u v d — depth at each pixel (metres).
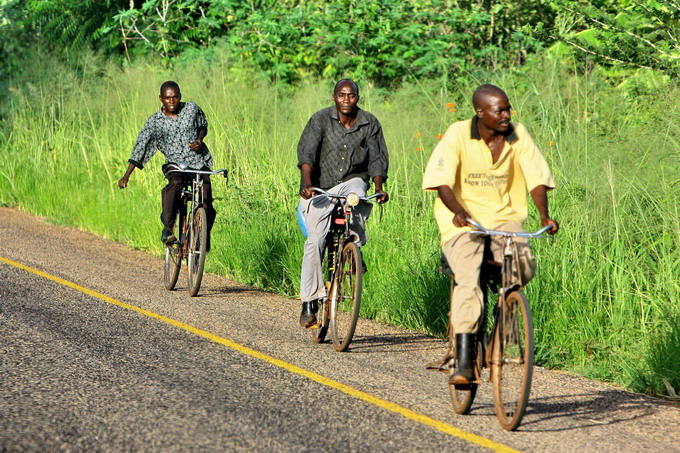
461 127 20.30
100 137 61.66
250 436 18.44
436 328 30.73
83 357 24.33
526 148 20.14
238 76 59.38
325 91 54.59
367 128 27.72
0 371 22.52
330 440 18.41
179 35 70.19
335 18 60.88
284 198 43.47
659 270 30.00
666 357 25.56
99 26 74.88
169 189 36.03
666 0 36.66
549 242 32.19
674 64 36.88
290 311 33.31
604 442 19.28
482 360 20.38
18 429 18.25
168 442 17.86
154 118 36.22
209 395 21.28
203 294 35.72
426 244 35.34
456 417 20.61
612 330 28.44
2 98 71.38
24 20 77.19
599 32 40.78
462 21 59.50
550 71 45.22
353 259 26.53
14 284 34.47
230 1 66.56
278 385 22.55
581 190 34.38
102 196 54.50
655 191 32.91
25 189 60.50
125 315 30.30
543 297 29.42
